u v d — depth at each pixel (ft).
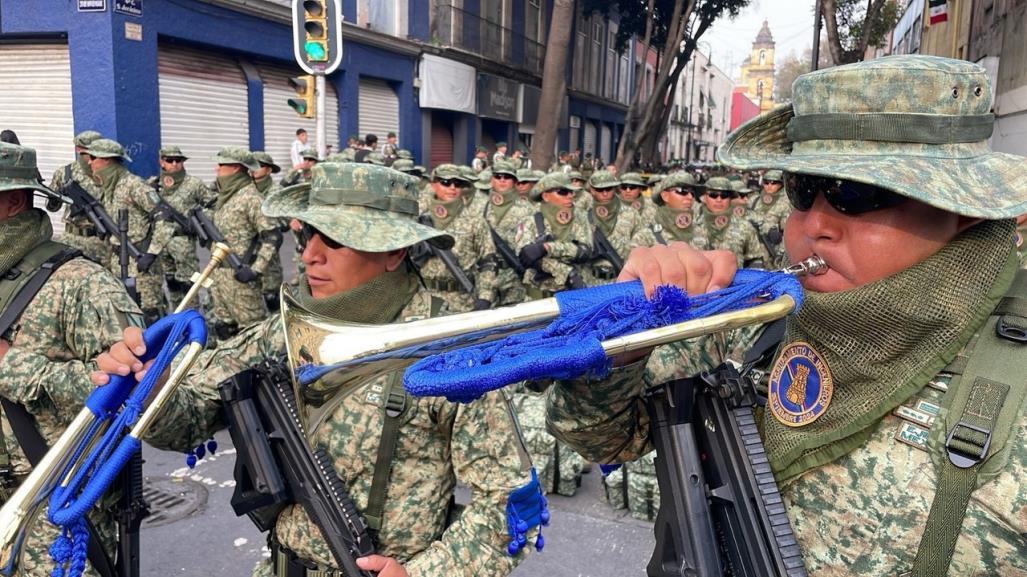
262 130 52.90
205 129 48.42
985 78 3.86
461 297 21.17
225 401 6.39
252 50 50.08
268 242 21.42
